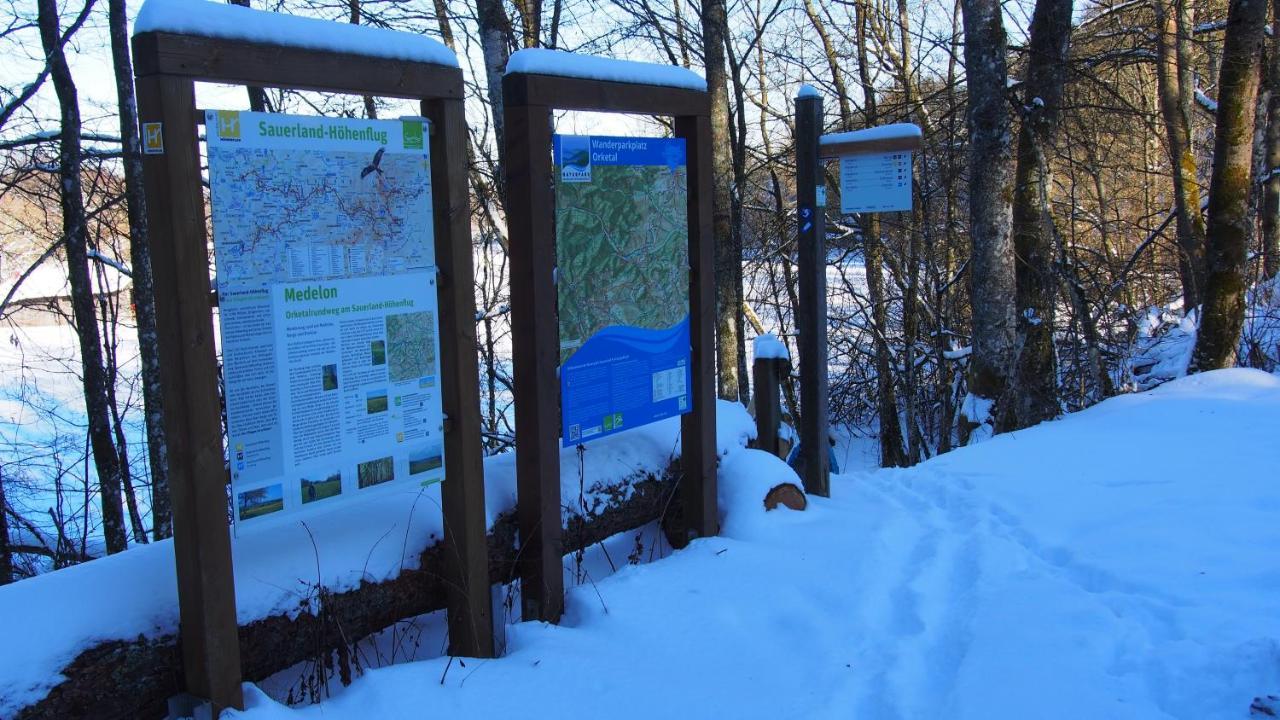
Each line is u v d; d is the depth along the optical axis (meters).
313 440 2.87
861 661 3.34
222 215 2.61
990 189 8.67
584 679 3.17
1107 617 3.51
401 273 3.10
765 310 16.14
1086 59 9.42
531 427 3.69
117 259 9.89
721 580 4.07
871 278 12.71
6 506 7.90
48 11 7.91
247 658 2.88
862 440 14.23
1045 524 4.86
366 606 3.21
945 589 4.10
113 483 8.52
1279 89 12.74
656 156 4.24
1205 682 2.91
